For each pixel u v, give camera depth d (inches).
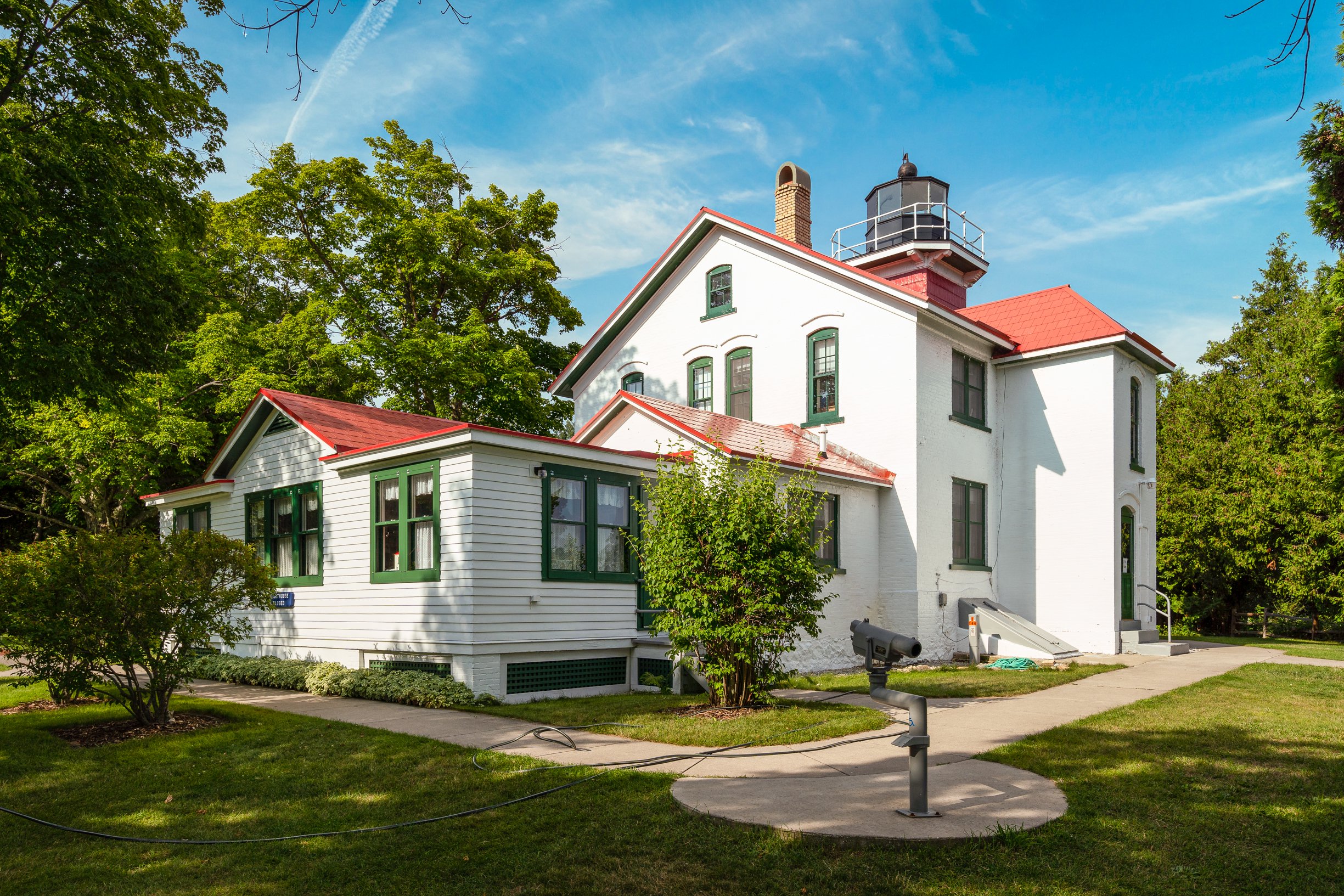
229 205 1108.5
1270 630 1166.3
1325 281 941.8
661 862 211.5
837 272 779.4
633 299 935.7
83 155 534.6
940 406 764.6
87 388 543.8
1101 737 345.4
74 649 378.0
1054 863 206.5
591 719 402.0
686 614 417.7
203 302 640.4
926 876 198.8
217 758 337.4
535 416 1186.0
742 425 729.0
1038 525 824.3
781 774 288.4
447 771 301.6
